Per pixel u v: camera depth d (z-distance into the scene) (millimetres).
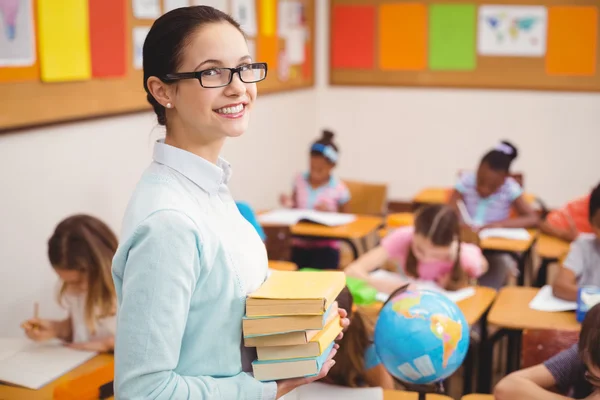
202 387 970
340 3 5703
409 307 1516
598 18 5227
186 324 991
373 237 4203
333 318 1132
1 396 1733
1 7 2389
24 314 2637
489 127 5578
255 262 1070
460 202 4043
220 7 4000
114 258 984
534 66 5406
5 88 2432
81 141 2908
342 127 5871
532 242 3629
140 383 928
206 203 1023
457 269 2729
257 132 4691
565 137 5445
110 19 3020
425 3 5527
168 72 1007
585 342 1660
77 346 2039
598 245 2592
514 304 2527
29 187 2613
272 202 5016
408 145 5766
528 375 1857
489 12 5414
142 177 1032
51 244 2131
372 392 1841
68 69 2758
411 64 5637
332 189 4211
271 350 1035
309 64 5582
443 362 1487
